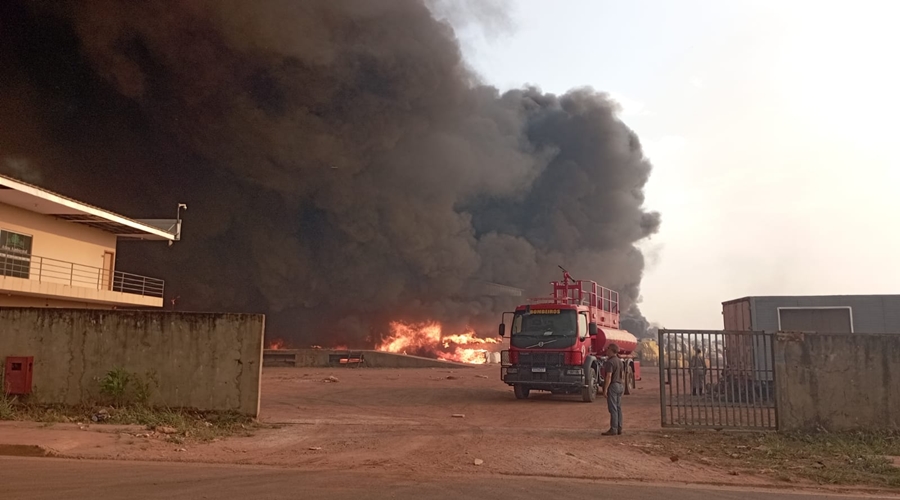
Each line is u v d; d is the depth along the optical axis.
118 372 13.90
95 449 10.37
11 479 7.97
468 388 25.33
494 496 7.51
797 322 21.31
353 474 8.78
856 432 12.27
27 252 22.52
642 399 21.28
